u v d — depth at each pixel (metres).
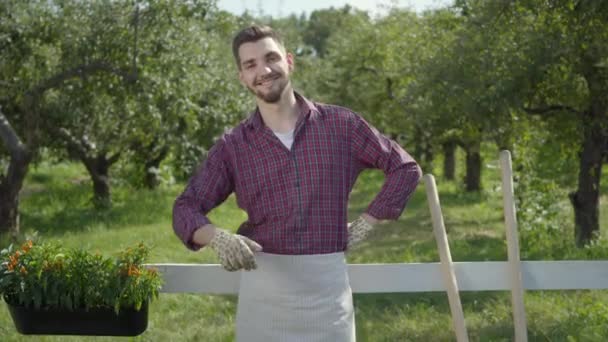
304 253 2.35
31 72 10.14
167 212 14.80
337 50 22.67
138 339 4.82
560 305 5.62
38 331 2.75
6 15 9.80
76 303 2.67
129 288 2.65
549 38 7.89
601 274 2.88
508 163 2.73
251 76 2.35
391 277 2.88
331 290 2.37
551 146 10.30
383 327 5.26
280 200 2.34
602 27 7.52
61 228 12.52
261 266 2.40
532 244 9.43
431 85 9.17
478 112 8.48
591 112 8.71
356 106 20.75
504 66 8.26
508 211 2.72
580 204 9.27
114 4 10.00
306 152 2.35
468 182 18.55
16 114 11.73
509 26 8.45
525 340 2.67
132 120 11.91
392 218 2.42
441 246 2.67
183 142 13.85
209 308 6.05
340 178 2.38
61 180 22.03
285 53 2.43
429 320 5.47
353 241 2.43
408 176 2.42
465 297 6.30
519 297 2.70
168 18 9.86
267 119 2.42
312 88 25.50
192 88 10.87
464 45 8.74
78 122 12.24
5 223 10.63
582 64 7.93
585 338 4.04
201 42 11.79
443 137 14.59
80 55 9.88
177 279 2.92
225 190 2.47
